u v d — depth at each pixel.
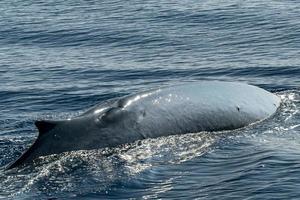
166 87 42.03
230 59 69.00
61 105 54.38
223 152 37.50
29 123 47.91
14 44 85.69
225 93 43.28
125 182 33.75
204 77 62.53
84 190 33.03
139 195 32.38
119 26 91.44
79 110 52.72
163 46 78.56
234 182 33.09
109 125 38.16
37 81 63.53
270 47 74.12
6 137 43.81
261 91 45.62
